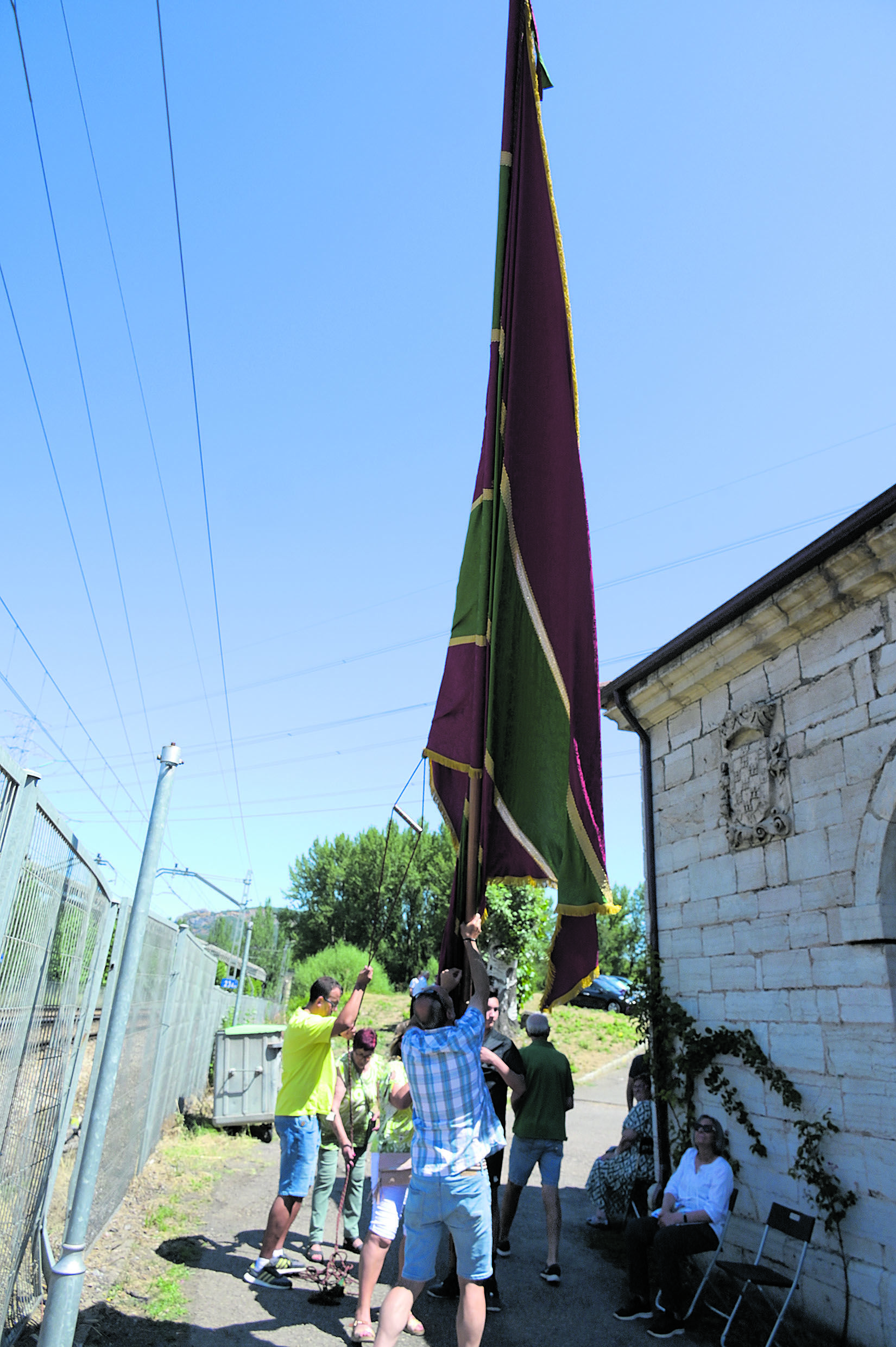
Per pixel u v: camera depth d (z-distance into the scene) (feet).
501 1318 16.39
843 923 17.71
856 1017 17.13
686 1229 16.93
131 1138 21.56
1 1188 11.02
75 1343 12.70
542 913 57.77
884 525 16.96
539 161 18.69
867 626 18.13
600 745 15.83
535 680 16.30
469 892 15.23
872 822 17.26
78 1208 10.92
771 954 19.94
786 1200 18.29
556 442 17.39
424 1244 12.11
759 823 20.75
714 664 23.00
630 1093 25.48
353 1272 17.89
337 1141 18.93
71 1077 15.72
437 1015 13.03
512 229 18.80
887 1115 16.03
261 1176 26.05
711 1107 21.52
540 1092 19.69
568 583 16.51
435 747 16.71
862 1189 16.30
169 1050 28.66
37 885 11.66
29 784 10.38
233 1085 31.94
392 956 127.24
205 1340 13.65
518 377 17.78
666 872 25.08
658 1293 17.61
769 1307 18.02
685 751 24.79
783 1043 19.13
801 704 19.95
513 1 19.67
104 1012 18.31
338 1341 14.26
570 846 15.17
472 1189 12.04
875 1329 15.38
